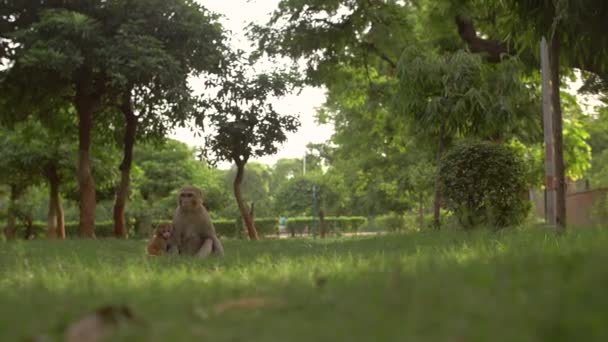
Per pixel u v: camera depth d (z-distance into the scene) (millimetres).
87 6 22203
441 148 24453
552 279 2814
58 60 19750
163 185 52188
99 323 2369
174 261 8734
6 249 12852
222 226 45281
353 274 4578
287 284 3762
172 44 22938
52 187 35719
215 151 25625
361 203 63812
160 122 26516
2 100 24203
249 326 2305
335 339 1987
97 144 30500
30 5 22219
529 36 12188
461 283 3012
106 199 44125
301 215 72188
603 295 2238
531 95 25578
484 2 13336
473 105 19672
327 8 25328
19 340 2342
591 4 10133
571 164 30734
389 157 42875
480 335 1854
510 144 29359
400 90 21672
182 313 2750
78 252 11906
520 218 18422
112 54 20750
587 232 8406
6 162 33969
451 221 19219
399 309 2416
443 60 20984
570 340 1761
